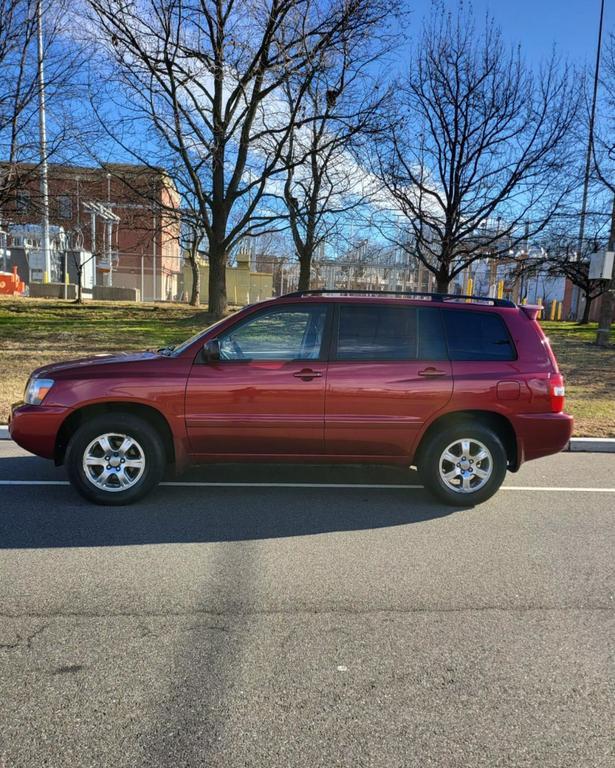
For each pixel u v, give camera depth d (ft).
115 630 10.39
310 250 64.90
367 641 10.25
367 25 47.57
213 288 57.98
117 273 125.29
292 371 16.76
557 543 14.94
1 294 86.48
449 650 10.02
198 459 17.16
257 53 47.21
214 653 9.76
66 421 16.93
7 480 19.11
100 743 7.70
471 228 55.06
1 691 8.68
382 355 17.16
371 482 19.94
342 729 8.05
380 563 13.51
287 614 11.10
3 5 37.27
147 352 18.89
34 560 13.20
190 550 13.94
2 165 41.22
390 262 104.73
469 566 13.44
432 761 7.52
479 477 17.44
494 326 17.76
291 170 62.34
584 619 11.16
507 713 8.45
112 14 43.06
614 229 51.37
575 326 83.35
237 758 7.52
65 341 45.14
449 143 53.67
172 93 47.03
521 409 17.25
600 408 30.66
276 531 15.33
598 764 7.52
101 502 16.79
